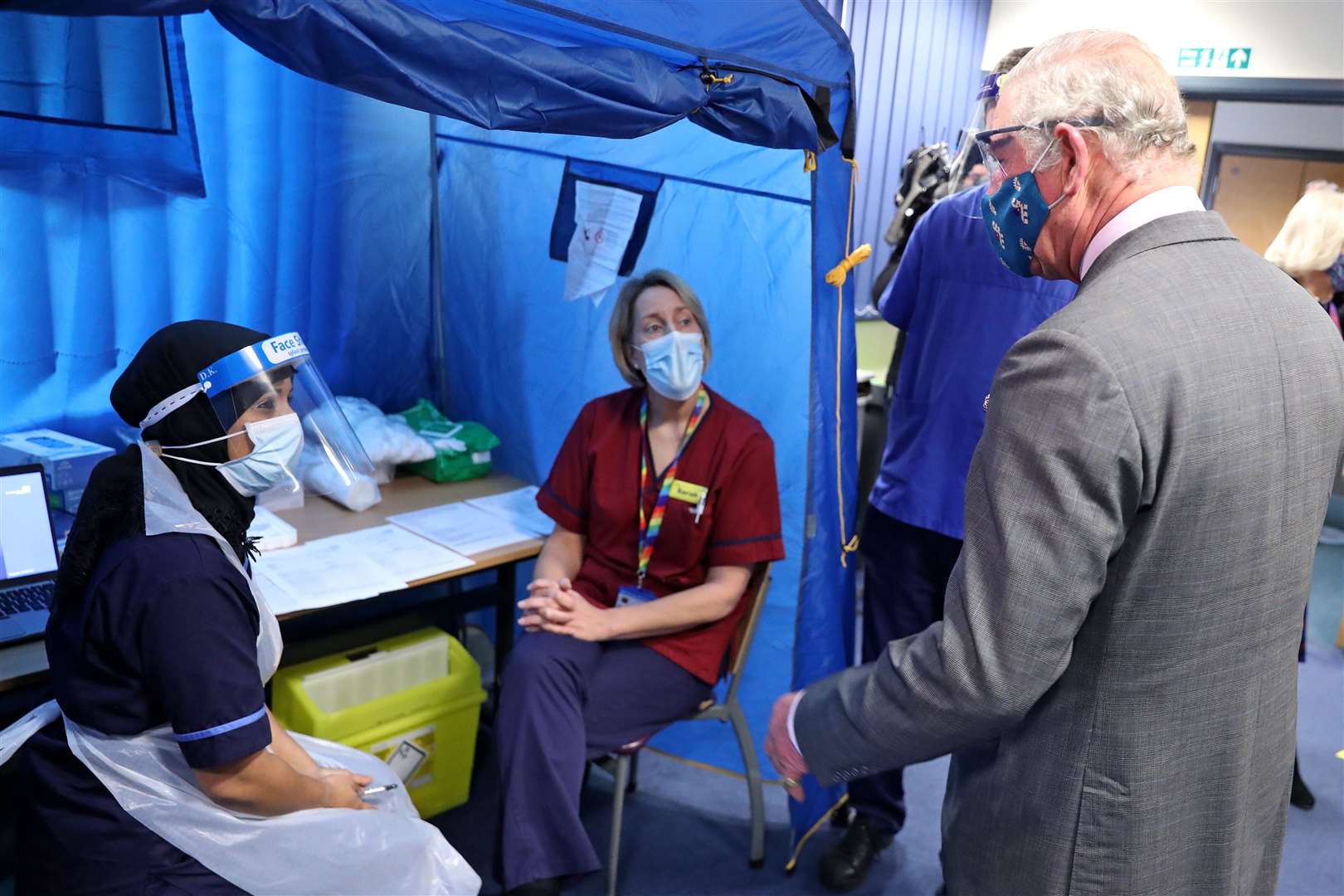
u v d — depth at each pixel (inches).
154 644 47.4
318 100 96.7
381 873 56.9
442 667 87.1
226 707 48.3
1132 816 37.4
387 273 107.1
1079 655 37.7
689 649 79.4
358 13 43.8
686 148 86.5
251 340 52.2
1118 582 36.0
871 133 160.9
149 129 83.4
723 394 92.9
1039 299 73.9
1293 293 37.1
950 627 37.5
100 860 50.0
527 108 51.3
